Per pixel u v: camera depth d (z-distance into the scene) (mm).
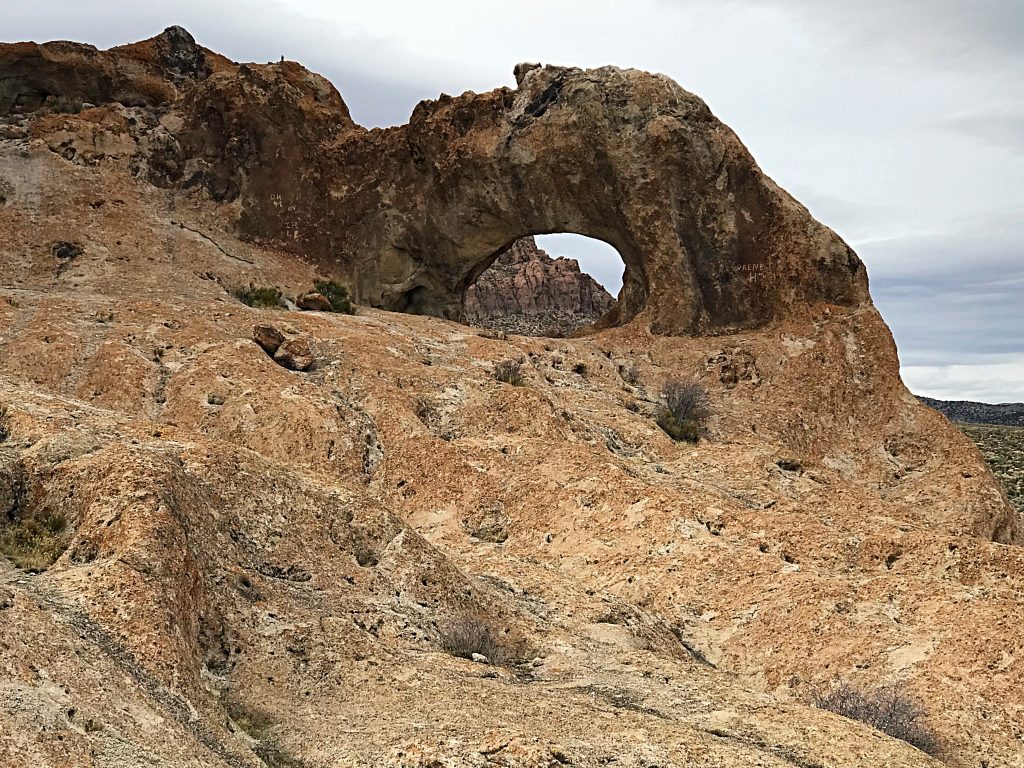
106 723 9109
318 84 54125
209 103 50656
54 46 53531
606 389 37719
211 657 12594
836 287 42594
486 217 47531
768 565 20375
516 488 24469
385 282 49531
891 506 28938
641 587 20594
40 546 12938
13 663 9234
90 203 46500
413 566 16797
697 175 43438
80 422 16578
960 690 15977
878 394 39812
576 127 43969
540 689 13797
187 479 15156
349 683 12898
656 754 10867
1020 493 48344
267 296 43281
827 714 13469
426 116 47625
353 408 29594
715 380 40344
